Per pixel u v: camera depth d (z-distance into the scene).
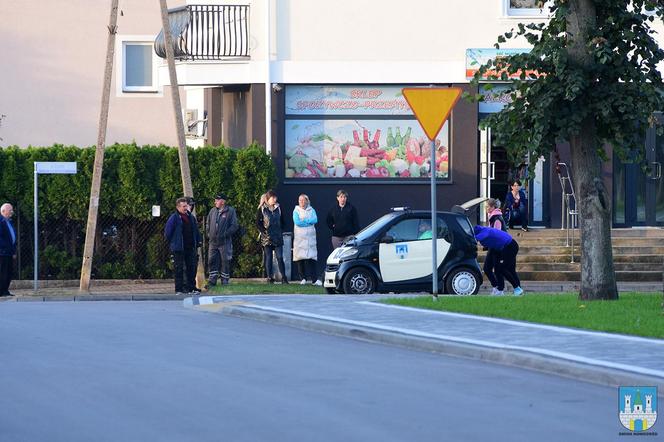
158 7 78.25
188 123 69.81
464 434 19.39
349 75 62.28
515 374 25.92
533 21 62.41
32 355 28.89
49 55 77.94
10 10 77.62
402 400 22.59
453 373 26.06
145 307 44.56
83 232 60.22
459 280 49.56
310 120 62.59
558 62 37.72
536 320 33.62
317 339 32.44
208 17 62.56
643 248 58.62
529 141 39.22
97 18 78.19
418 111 39.41
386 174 62.75
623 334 30.53
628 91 38.16
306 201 56.78
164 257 60.47
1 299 51.19
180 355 28.94
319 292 52.31
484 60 62.09
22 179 59.06
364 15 62.44
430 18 62.44
